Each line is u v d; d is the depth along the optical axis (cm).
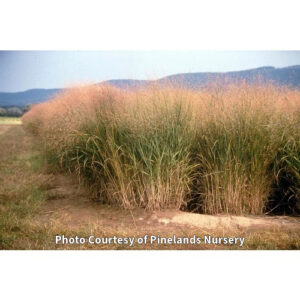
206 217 481
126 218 484
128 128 523
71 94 742
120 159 514
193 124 523
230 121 510
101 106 550
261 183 502
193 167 514
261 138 500
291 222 473
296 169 499
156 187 506
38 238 433
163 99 535
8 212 489
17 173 677
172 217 482
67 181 664
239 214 498
